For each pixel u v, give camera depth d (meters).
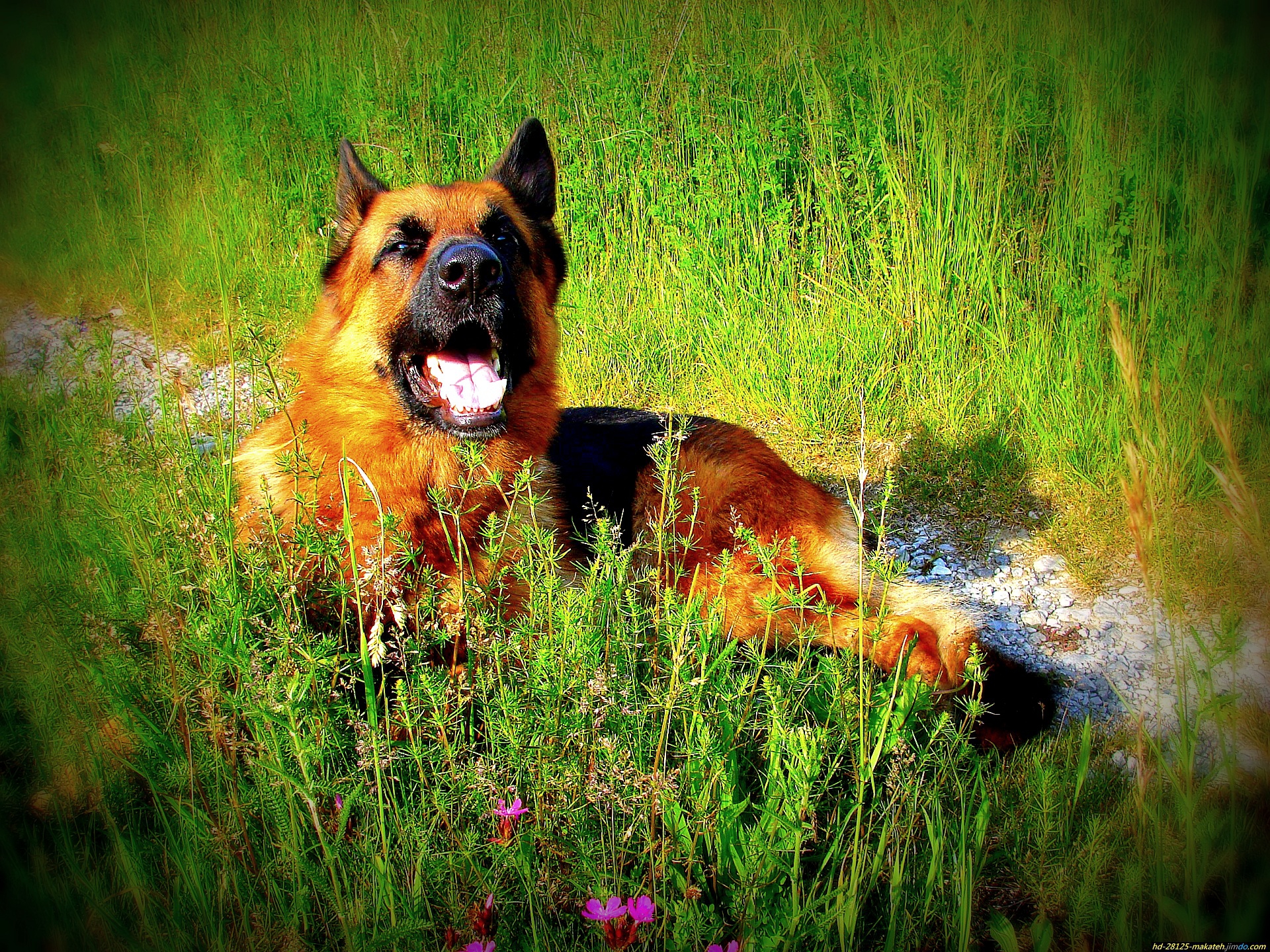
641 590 3.25
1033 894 2.36
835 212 5.77
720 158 5.98
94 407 3.29
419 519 3.10
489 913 1.93
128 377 3.80
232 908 2.12
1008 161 5.73
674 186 6.03
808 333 5.31
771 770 2.24
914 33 6.22
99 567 2.60
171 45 9.58
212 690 2.20
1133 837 2.41
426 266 3.03
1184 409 4.32
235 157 7.20
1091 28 6.26
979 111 5.68
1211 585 3.63
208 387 4.88
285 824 2.14
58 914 2.05
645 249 6.07
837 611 3.56
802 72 6.27
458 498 3.13
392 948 1.91
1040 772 2.46
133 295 6.42
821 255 5.60
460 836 2.16
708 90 6.59
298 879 2.08
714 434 4.02
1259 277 4.89
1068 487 4.50
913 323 5.26
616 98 6.50
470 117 6.90
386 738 2.16
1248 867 2.28
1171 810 2.37
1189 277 4.82
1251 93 5.63
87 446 2.90
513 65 7.53
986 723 2.98
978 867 2.38
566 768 2.14
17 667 2.61
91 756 2.38
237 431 3.75
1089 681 3.37
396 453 3.14
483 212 3.31
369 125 7.05
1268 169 5.28
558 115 6.84
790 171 6.04
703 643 2.30
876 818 2.45
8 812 2.43
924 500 4.59
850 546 3.89
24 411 3.71
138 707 2.28
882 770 2.53
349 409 3.17
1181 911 1.99
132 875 2.06
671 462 2.71
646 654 2.65
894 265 5.43
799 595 2.59
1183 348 4.45
